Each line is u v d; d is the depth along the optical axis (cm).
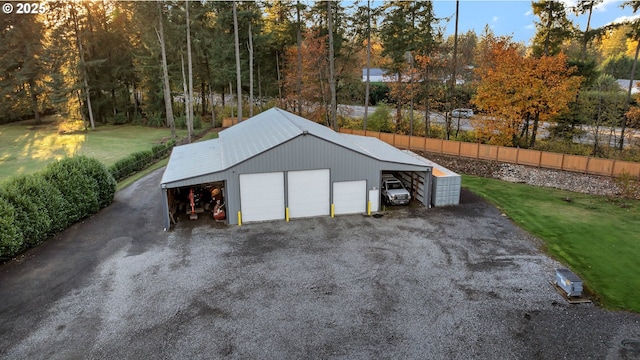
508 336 1025
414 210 2019
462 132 3722
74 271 1365
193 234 1698
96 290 1242
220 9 4238
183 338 1012
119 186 2427
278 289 1248
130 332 1037
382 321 1083
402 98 3794
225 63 4384
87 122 4972
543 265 1423
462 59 3575
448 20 3459
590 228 1786
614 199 2245
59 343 993
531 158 2670
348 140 2448
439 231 1734
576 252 1534
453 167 2977
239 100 3803
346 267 1394
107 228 1758
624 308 1159
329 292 1229
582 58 3300
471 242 1617
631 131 3066
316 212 1930
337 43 4019
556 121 3228
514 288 1260
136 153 2898
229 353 958
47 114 5788
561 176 2522
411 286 1266
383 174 2309
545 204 2141
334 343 993
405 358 941
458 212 1991
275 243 1603
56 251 1523
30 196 1562
